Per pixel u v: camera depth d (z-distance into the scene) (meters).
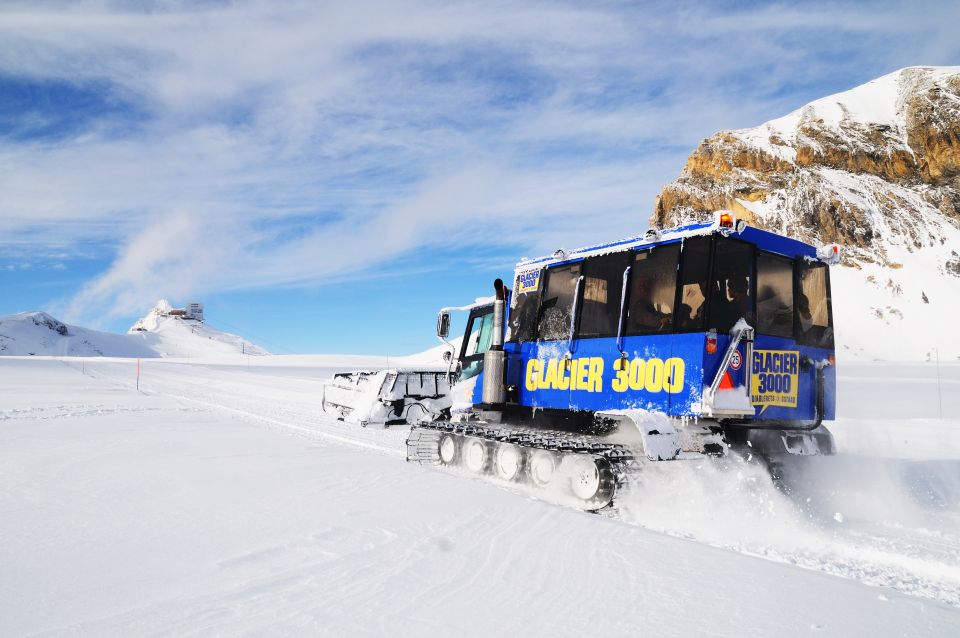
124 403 17.61
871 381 38.16
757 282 6.37
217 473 6.81
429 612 3.03
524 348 8.09
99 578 3.47
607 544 4.27
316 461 7.71
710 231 5.93
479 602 3.17
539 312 7.91
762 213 147.00
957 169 137.75
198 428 11.45
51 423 11.95
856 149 149.88
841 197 139.62
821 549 5.00
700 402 5.75
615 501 5.62
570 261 7.55
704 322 5.83
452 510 5.19
